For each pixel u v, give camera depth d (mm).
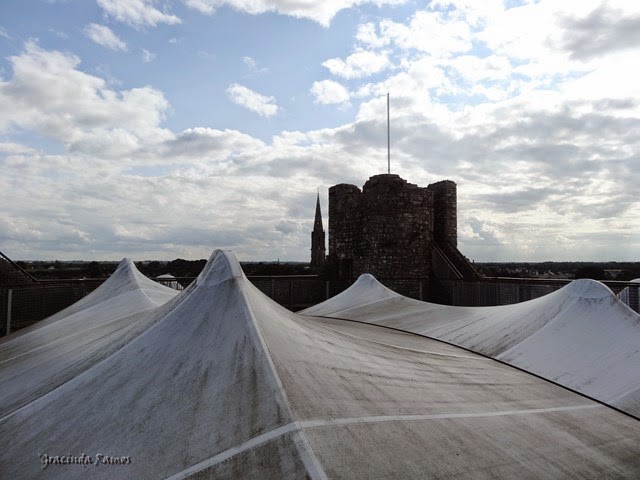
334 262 24391
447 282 18203
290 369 3734
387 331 8656
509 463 3346
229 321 4449
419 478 2834
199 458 2807
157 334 4660
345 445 2893
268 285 17516
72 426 3672
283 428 2865
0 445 3762
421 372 5078
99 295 10805
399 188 21469
